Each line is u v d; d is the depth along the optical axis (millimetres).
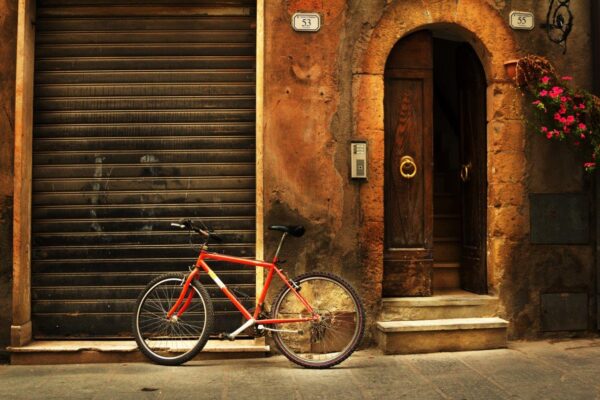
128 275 5277
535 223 5484
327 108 5270
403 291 5512
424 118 5582
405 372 4559
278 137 5250
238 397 4035
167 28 5371
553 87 5332
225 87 5355
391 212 5547
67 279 5254
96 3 5344
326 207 5262
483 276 5629
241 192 5324
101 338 5246
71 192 5285
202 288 4926
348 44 5297
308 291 5066
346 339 5051
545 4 5516
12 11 5125
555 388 4148
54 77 5316
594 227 5535
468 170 5895
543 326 5477
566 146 5504
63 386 4312
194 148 5328
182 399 4004
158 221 5301
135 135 5320
